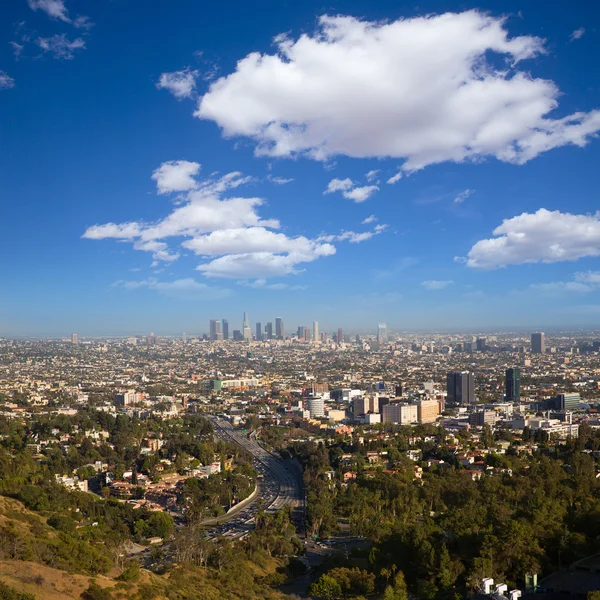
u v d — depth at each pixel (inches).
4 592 6732.3
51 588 7672.2
